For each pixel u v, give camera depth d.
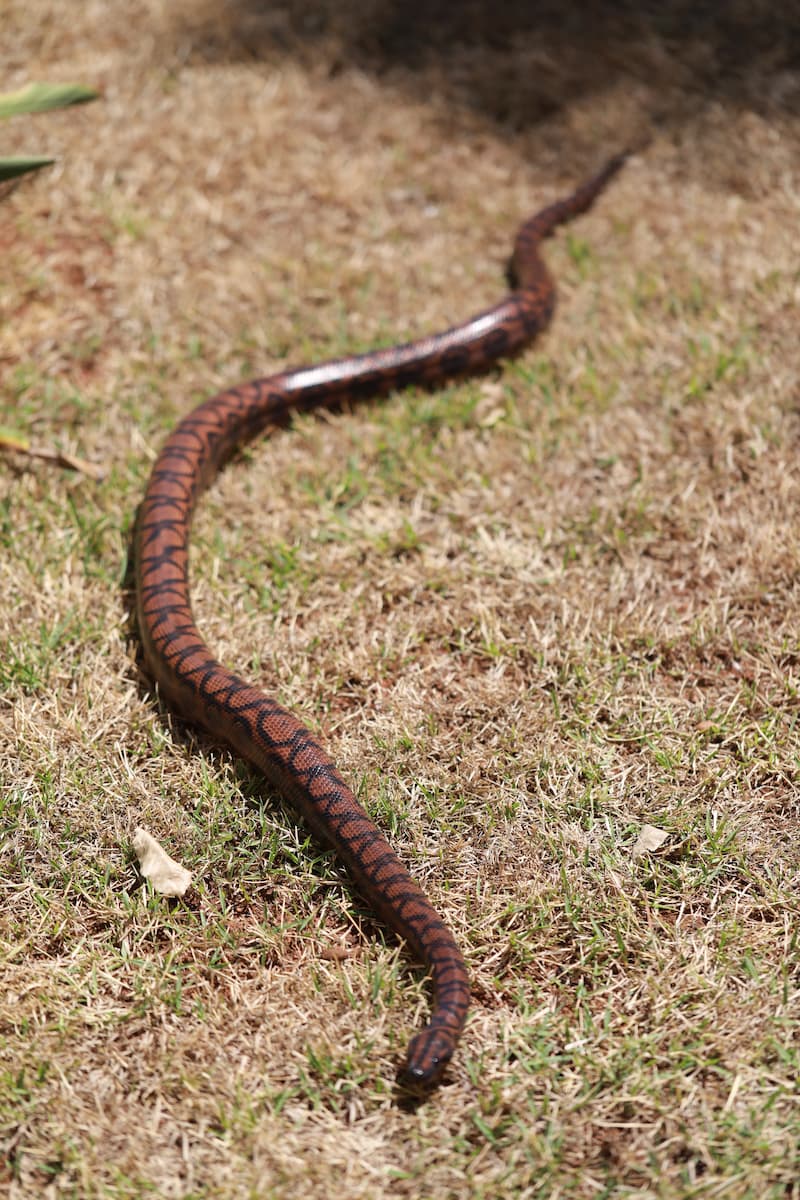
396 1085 1.62
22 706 1.85
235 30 2.71
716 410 2.11
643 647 1.90
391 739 1.82
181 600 1.89
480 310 2.29
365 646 1.91
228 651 1.90
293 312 2.28
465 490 2.06
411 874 1.74
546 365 2.21
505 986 1.68
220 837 1.76
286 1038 1.65
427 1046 1.58
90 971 1.68
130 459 2.09
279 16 2.74
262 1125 1.59
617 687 1.85
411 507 2.05
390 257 2.36
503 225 2.42
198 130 2.50
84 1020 1.65
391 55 2.71
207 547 2.00
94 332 2.23
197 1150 1.59
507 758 1.80
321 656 1.91
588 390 2.17
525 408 2.15
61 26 2.66
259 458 2.12
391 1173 1.57
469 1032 1.65
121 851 1.76
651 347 2.21
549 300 2.27
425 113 2.56
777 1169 1.56
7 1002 1.66
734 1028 1.64
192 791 1.79
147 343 2.23
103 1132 1.60
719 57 2.67
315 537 2.02
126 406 2.16
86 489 2.07
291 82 2.60
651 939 1.69
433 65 2.67
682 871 1.73
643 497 2.03
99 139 2.46
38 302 2.26
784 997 1.65
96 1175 1.57
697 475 2.05
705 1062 1.62
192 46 2.68
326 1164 1.58
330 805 1.74
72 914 1.72
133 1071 1.63
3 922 1.71
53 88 1.96
